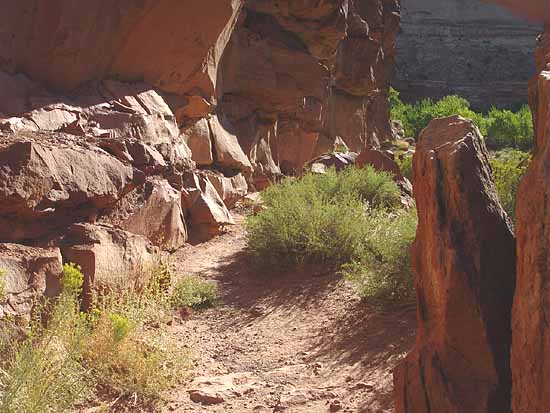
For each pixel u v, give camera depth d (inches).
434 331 134.4
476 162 131.3
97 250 250.8
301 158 768.3
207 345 250.4
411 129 1515.7
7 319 201.8
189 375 217.2
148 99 450.3
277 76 667.4
